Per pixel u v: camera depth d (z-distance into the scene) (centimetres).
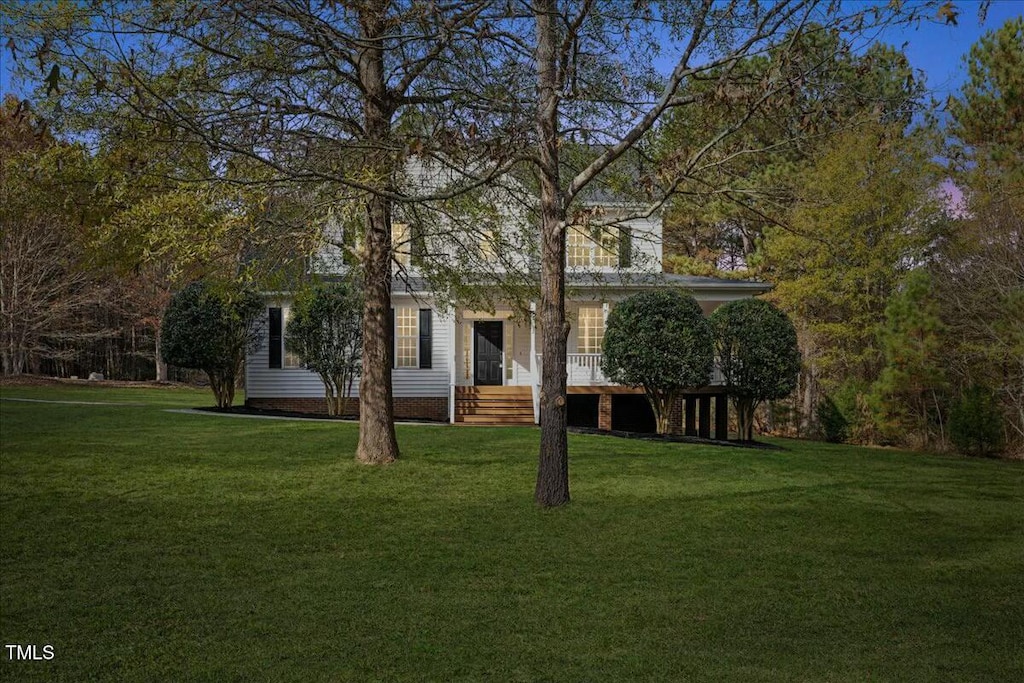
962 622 693
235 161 1111
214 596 744
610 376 2062
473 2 973
